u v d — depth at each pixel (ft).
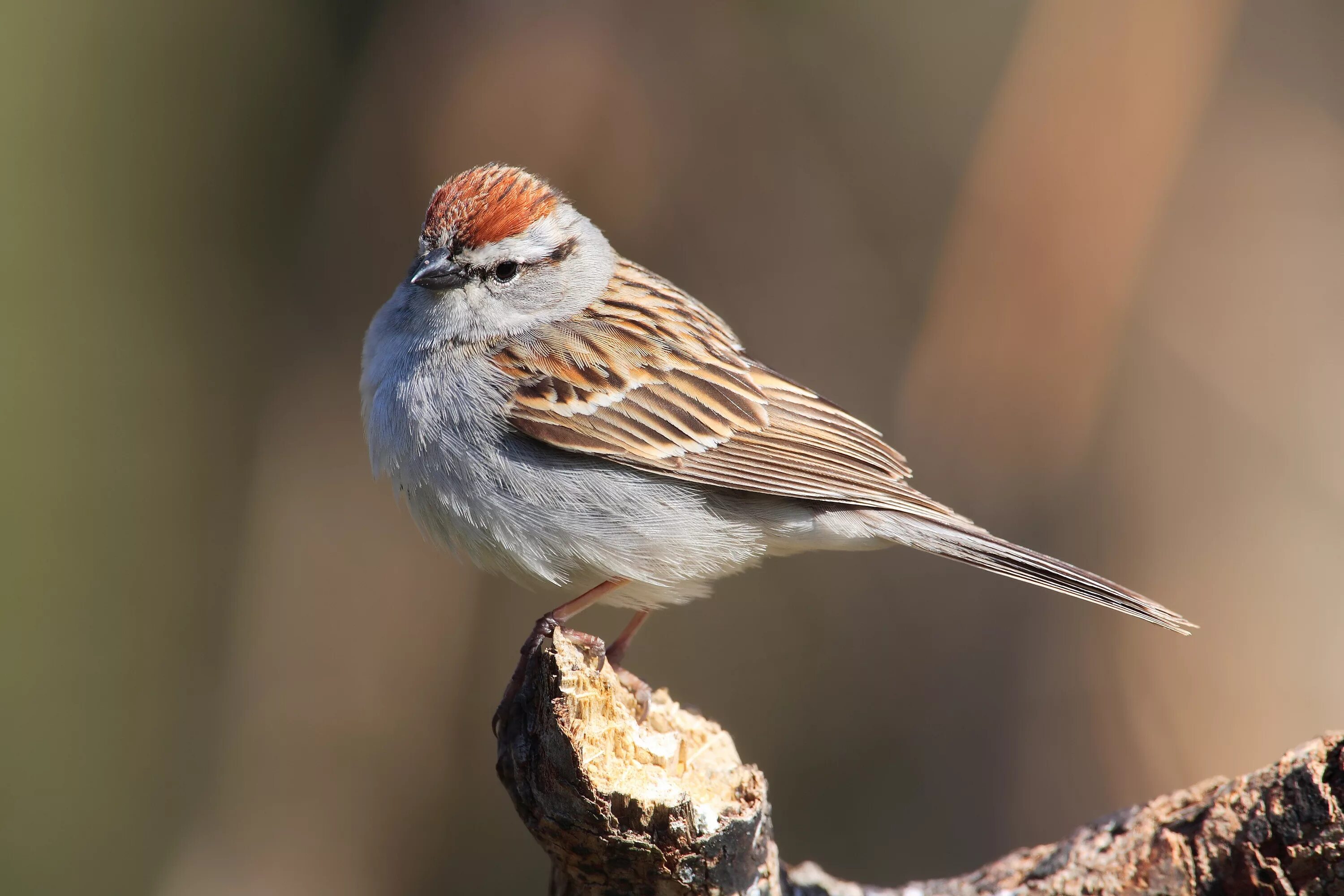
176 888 42.98
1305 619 39.47
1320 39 43.98
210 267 48.49
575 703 17.15
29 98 49.24
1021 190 35.65
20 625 46.68
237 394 48.47
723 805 17.70
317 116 47.16
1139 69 35.42
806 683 43.70
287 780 43.65
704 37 39.09
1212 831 18.40
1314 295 42.22
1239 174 43.37
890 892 21.16
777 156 42.01
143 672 47.42
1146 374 41.81
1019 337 35.65
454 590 44.78
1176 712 38.81
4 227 48.21
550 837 17.56
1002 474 37.50
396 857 43.91
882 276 43.01
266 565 45.16
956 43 42.60
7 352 48.19
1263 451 40.98
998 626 41.16
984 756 40.45
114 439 48.42
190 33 48.62
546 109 36.01
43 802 45.39
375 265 43.45
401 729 44.39
